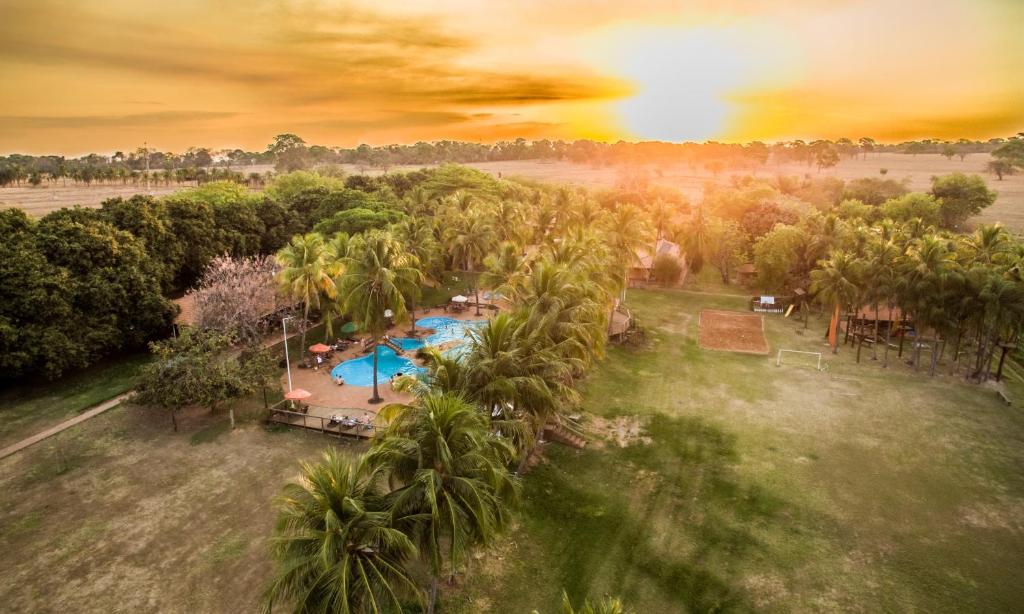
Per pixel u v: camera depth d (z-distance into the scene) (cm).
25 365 4009
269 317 5400
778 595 2450
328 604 1670
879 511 3017
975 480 3294
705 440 3741
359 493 1900
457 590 2441
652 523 2912
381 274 3925
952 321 4497
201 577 2431
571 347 3362
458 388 2558
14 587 2355
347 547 1792
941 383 4669
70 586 2369
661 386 4600
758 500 3105
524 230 7931
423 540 1959
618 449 3622
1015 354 5291
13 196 15500
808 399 4369
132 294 4797
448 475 2008
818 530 2869
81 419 3781
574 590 2462
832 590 2480
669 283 7894
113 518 2797
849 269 5297
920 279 4653
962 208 10150
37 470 3191
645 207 11606
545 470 3356
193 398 3503
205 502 2931
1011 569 2606
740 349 5484
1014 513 3000
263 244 7081
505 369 2686
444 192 11212
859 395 4441
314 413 3962
